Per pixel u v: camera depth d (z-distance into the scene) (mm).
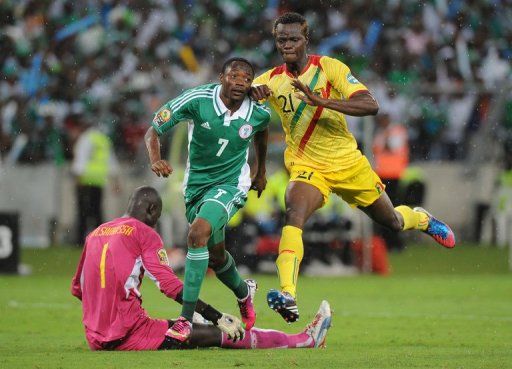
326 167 28359
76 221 64812
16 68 68062
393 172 61625
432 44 72188
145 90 66062
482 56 73062
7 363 22703
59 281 49531
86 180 62938
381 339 29766
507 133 65312
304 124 28094
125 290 24812
